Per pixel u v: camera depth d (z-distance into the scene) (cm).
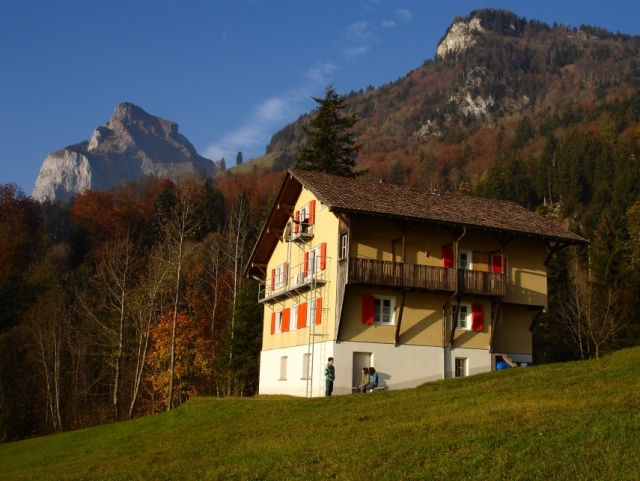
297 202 4200
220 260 6894
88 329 5872
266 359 4497
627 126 14850
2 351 5912
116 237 8044
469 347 3719
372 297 3572
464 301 3775
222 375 5397
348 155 6081
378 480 1609
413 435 1923
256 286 5350
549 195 12338
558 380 2473
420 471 1628
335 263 3591
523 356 3991
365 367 3512
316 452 1927
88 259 7538
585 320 5909
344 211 3359
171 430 3020
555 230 3925
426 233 3725
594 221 9006
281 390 4150
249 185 10038
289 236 4247
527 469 1537
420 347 3616
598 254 6012
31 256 8362
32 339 5869
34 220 9625
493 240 3922
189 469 2033
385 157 19288
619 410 1847
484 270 3856
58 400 5391
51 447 3366
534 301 3978
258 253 4675
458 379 2912
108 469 2341
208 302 6131
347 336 3500
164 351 5375
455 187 15012
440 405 2320
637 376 2344
